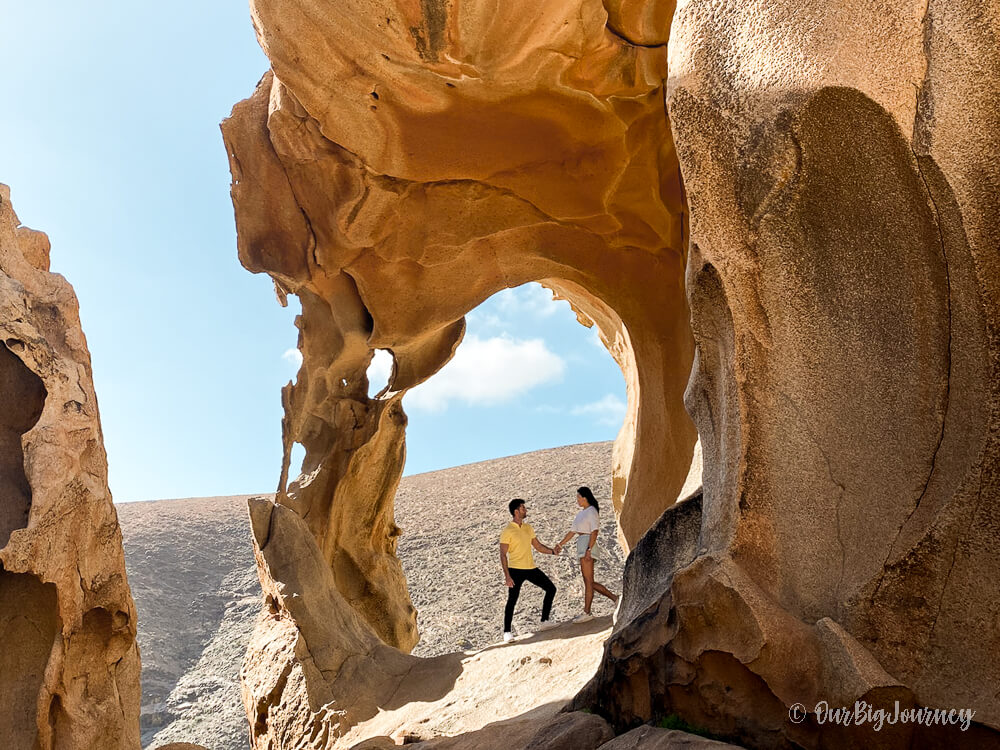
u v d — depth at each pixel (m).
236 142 8.31
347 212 8.06
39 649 4.66
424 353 9.90
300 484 9.88
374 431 9.91
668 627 3.72
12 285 4.90
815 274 3.48
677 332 8.38
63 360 5.00
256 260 8.67
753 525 3.58
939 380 3.18
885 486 3.28
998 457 3.00
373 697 7.21
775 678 3.27
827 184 3.36
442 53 6.16
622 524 8.55
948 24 3.04
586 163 7.60
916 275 3.21
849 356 3.41
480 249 8.62
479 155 7.48
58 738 4.64
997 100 3.00
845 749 3.09
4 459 4.81
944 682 3.04
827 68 3.20
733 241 3.60
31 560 4.50
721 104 3.52
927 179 3.09
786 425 3.56
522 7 5.95
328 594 8.00
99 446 5.14
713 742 3.27
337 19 6.15
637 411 9.44
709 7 3.59
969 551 3.05
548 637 7.22
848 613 3.27
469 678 6.98
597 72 6.45
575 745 3.88
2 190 5.10
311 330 9.55
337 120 6.91
